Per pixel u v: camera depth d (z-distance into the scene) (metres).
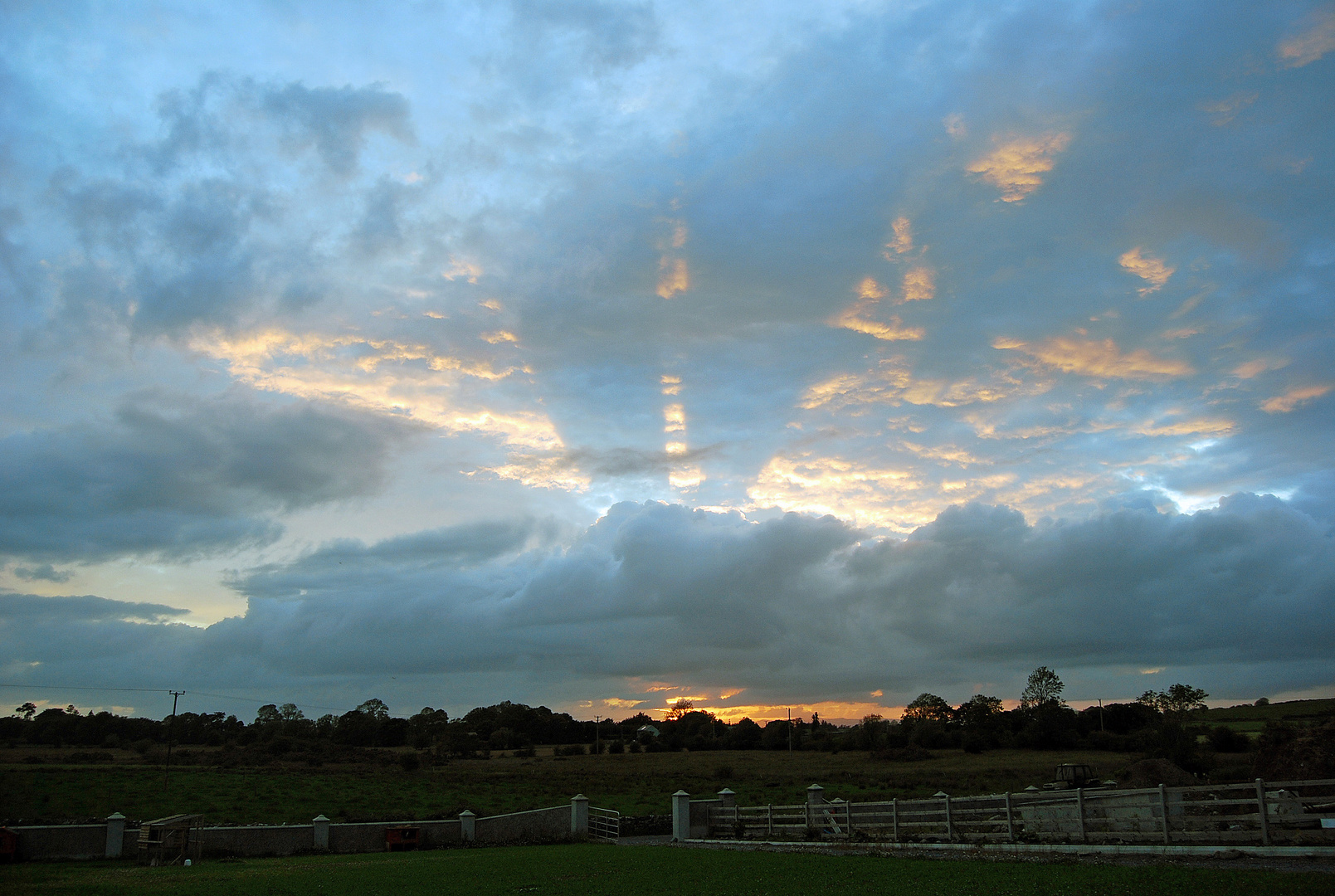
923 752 100.94
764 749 128.38
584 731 160.00
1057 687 113.12
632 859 28.47
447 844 39.28
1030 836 25.22
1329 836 19.00
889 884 18.41
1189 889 14.72
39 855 31.88
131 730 122.31
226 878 24.91
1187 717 86.31
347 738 135.75
